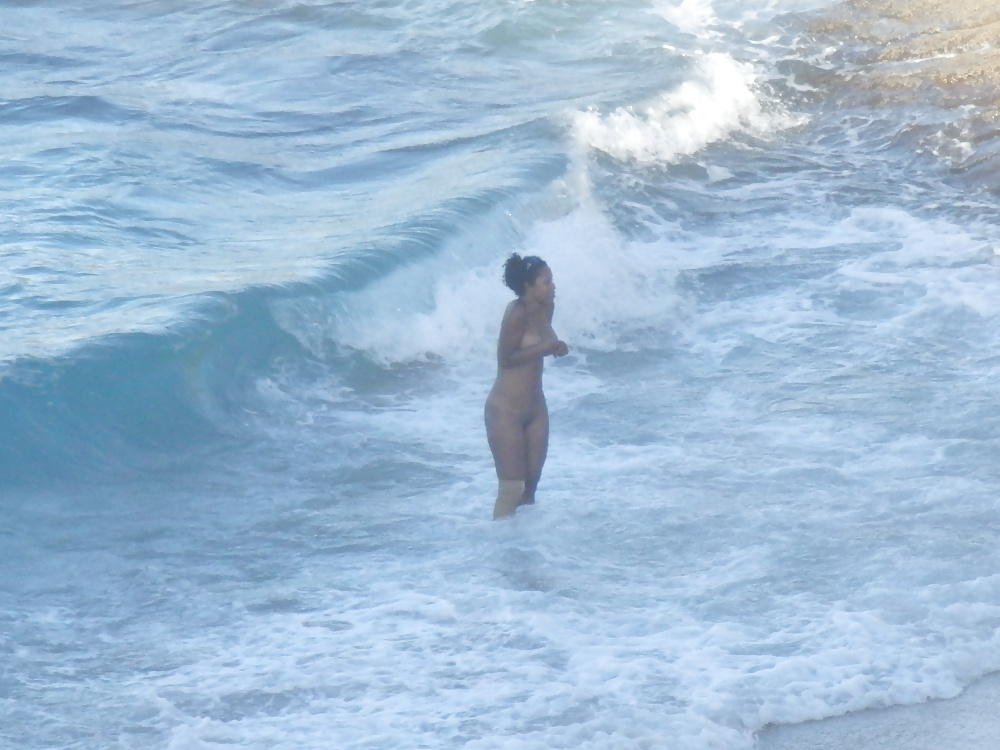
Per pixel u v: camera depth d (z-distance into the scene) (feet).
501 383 113.09
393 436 133.90
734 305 166.50
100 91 245.86
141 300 146.30
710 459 126.52
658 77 251.19
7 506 117.80
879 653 95.04
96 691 91.40
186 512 118.62
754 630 98.07
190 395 134.51
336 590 105.19
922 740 86.94
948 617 99.14
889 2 310.04
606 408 139.85
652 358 153.28
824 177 216.95
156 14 309.42
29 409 125.59
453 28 292.40
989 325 156.35
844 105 254.06
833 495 118.21
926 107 247.09
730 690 90.53
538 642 96.53
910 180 215.51
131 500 120.78
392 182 197.57
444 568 107.76
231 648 97.09
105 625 100.63
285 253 163.12
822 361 149.48
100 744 85.40
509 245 176.04
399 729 86.33
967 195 207.72
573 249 174.70
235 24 299.79
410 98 246.06
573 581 104.99
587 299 164.14
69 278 153.58
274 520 117.29
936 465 122.93
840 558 107.45
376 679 92.22
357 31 293.02
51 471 123.13
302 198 191.31
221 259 161.99
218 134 221.25
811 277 174.09
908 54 278.05
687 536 111.86
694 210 201.05
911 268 175.42
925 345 152.35
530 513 115.34
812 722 88.38
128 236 170.30
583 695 89.86
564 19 295.69
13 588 105.40
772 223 195.42
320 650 96.27
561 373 149.18
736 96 250.37
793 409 136.98
